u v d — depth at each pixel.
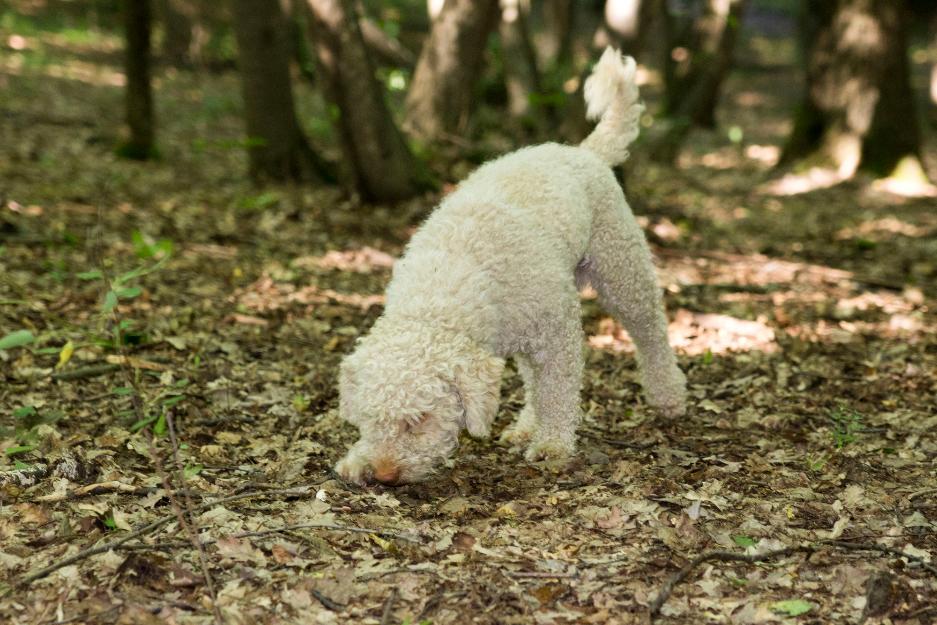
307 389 3.25
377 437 2.64
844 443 3.03
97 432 2.95
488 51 8.61
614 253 3.05
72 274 3.81
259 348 3.48
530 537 2.65
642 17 6.14
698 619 2.47
